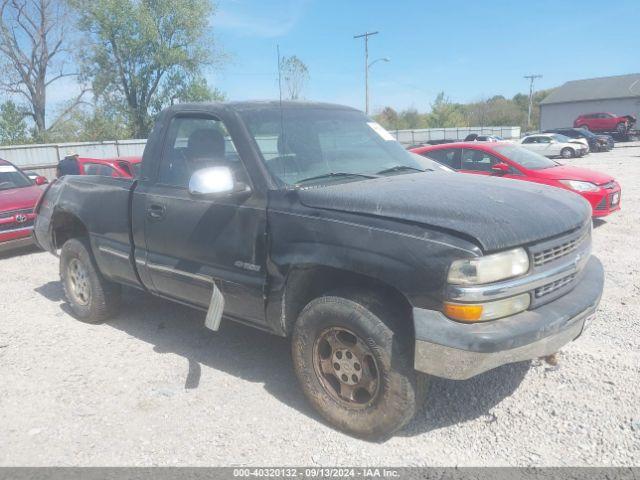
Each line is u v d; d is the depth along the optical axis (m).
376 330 3.08
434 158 10.06
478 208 3.09
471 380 3.94
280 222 3.48
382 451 3.20
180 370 4.29
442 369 2.89
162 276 4.33
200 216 3.94
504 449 3.19
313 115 4.34
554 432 3.32
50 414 3.69
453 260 2.82
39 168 26.28
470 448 3.21
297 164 3.83
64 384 4.10
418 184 3.62
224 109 4.03
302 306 3.63
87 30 37.72
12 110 34.59
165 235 4.22
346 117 4.59
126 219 4.57
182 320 5.37
